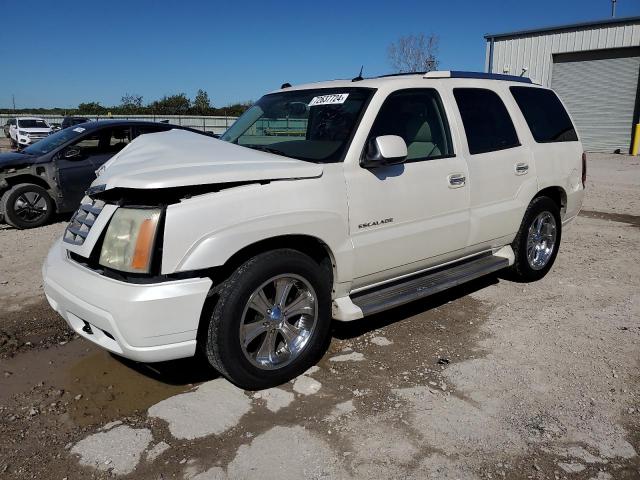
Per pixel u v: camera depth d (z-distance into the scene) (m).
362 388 3.42
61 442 2.90
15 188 8.23
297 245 3.55
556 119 5.57
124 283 2.95
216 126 40.16
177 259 2.93
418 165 4.03
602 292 5.18
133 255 2.94
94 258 3.20
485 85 4.84
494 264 4.82
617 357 3.83
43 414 3.17
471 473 2.64
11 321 4.53
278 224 3.22
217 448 2.83
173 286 2.93
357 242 3.67
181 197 3.04
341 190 3.54
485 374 3.60
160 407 3.22
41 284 5.47
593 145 23.91
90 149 8.86
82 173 8.72
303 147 3.85
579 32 23.12
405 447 2.83
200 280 2.99
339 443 2.87
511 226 4.93
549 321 4.48
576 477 2.61
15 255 6.68
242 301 3.15
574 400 3.28
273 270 3.25
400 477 2.61
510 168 4.80
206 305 3.20
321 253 3.68
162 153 3.50
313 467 2.68
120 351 3.04
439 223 4.21
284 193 3.29
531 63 24.83
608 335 4.20
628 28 21.77
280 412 3.16
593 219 8.80
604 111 23.25
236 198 3.11
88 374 3.64
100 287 3.00
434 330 4.32
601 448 2.83
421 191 4.03
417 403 3.25
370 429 2.99
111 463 2.72
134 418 3.12
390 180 3.82
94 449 2.83
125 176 3.09
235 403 3.25
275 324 3.38
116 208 3.13
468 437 2.92
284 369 3.42
